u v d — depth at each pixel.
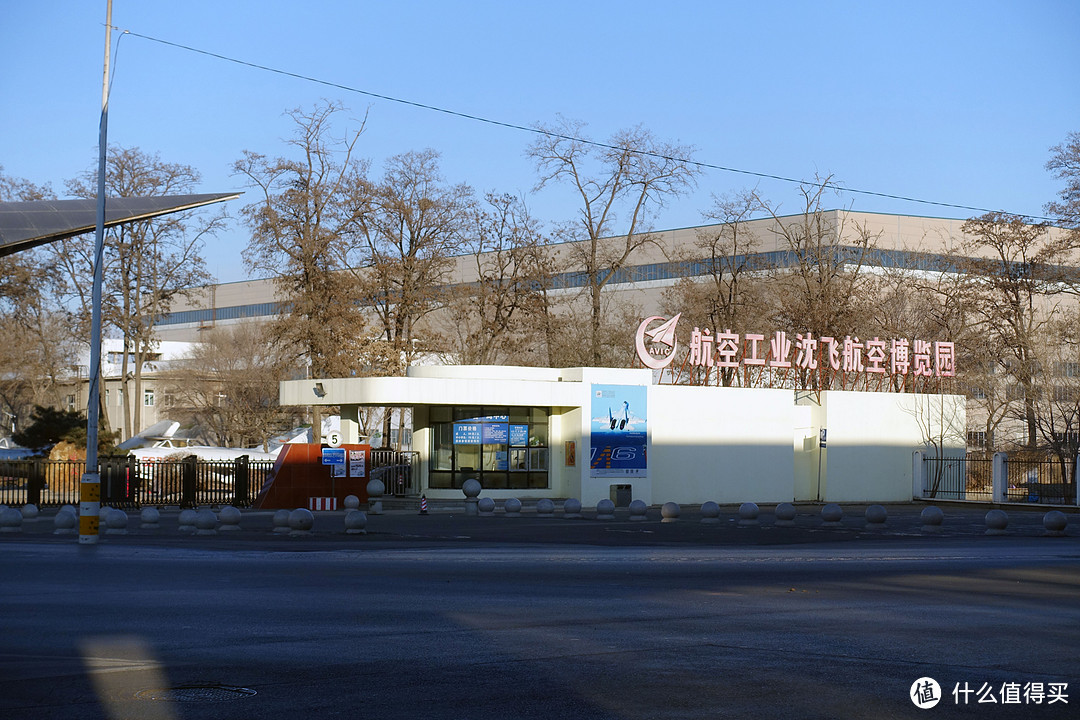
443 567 18.78
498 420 40.97
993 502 45.25
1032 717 8.18
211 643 10.73
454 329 65.88
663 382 59.06
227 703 8.21
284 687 8.77
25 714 7.84
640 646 10.85
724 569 19.17
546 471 41.44
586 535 26.94
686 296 62.25
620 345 61.81
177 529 27.81
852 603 14.50
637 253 74.25
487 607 13.59
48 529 27.73
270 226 53.28
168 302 64.06
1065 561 21.70
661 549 23.42
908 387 52.25
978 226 60.69
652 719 7.86
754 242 63.91
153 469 40.12
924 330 63.03
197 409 75.19
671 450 42.34
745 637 11.52
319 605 13.52
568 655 10.30
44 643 10.67
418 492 40.59
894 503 47.41
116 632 11.34
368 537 25.62
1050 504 44.00
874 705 8.41
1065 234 71.44
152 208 35.72
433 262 57.22
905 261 67.25
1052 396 54.28
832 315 59.31
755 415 44.38
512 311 59.59
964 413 50.12
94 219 35.00
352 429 41.50
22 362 70.44
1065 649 11.05
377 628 11.77
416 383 37.09
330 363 52.81
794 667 9.85
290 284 54.59
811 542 25.97
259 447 73.88
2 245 33.31
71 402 81.81
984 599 15.21
